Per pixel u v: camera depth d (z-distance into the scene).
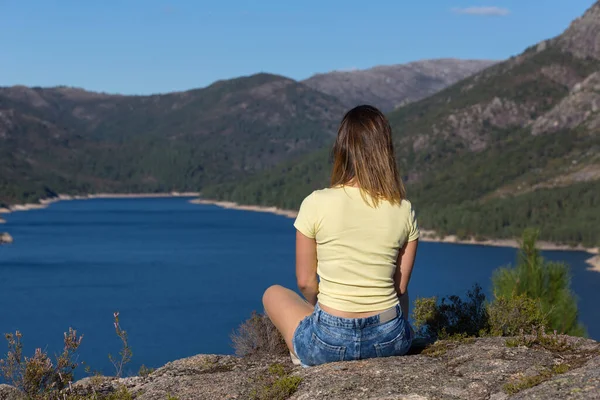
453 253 196.75
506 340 5.87
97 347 79.25
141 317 101.56
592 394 4.11
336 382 4.78
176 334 88.25
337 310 4.92
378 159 4.84
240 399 4.95
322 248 4.90
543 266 10.25
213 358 6.18
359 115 4.92
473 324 7.66
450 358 5.41
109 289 131.38
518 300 7.66
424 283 129.50
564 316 10.02
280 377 5.20
